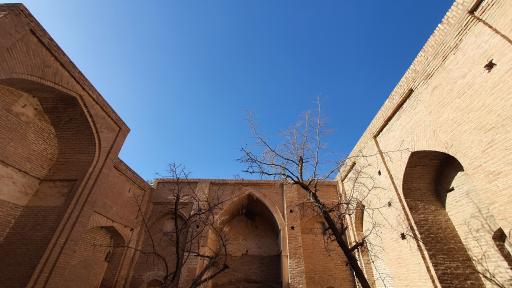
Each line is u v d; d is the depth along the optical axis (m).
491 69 5.41
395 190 8.75
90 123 9.62
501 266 6.46
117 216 12.02
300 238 13.31
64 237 8.55
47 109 9.16
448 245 7.54
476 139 5.71
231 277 14.54
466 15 5.97
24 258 7.89
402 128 8.45
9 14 6.53
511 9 5.02
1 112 7.93
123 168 12.36
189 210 14.37
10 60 6.58
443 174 8.23
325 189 14.48
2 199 8.10
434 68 7.00
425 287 7.35
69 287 9.93
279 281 14.23
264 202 14.72
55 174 9.47
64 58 8.30
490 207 5.35
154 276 13.01
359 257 11.75
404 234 8.23
